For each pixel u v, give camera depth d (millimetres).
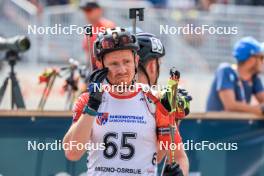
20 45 15883
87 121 10211
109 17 31766
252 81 19359
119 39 10219
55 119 15383
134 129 10438
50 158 15383
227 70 18719
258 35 33750
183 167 10898
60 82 21062
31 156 15297
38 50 28781
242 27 33406
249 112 18156
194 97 26203
